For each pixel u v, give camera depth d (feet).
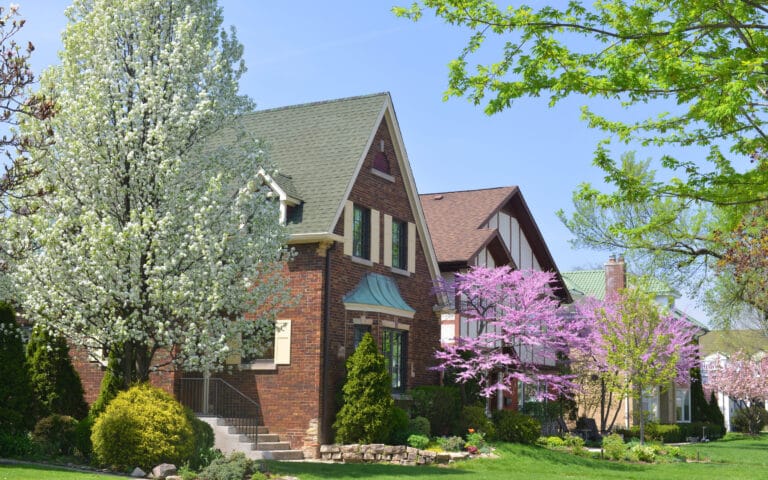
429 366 101.14
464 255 110.11
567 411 134.31
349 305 87.56
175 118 66.59
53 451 67.10
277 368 84.89
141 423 61.46
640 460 97.14
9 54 46.57
